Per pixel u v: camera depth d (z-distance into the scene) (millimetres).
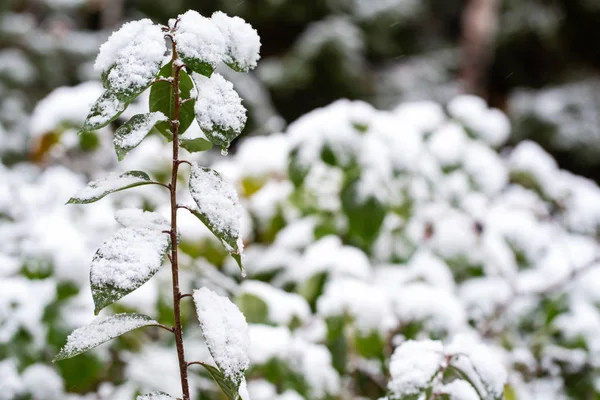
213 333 1008
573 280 1620
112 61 991
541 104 7309
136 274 991
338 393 1388
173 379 1400
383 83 7406
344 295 1378
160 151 1765
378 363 1476
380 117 1741
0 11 5254
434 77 7699
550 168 2137
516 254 1801
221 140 993
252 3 6727
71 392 1505
